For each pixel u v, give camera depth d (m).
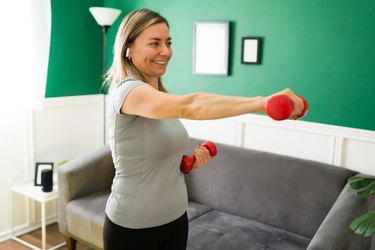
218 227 2.25
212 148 1.37
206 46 2.79
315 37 2.35
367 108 2.23
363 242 2.04
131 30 1.20
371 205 2.06
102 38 3.39
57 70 3.06
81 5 3.17
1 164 2.78
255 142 2.69
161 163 1.21
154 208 1.21
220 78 2.78
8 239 2.85
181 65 2.97
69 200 2.55
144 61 1.21
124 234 1.23
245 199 2.42
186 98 0.91
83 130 3.35
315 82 2.40
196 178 2.64
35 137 2.98
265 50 2.55
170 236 1.30
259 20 2.54
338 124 2.35
